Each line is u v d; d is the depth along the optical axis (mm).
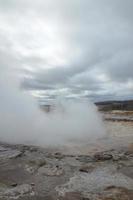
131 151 9172
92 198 4715
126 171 6488
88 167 6820
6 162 7293
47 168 6676
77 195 4875
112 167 6832
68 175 6137
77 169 6645
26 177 5984
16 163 7195
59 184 5516
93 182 5621
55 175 6125
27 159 7656
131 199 4672
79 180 5746
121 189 5188
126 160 7605
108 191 5070
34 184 5504
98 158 7824
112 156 8070
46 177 5984
